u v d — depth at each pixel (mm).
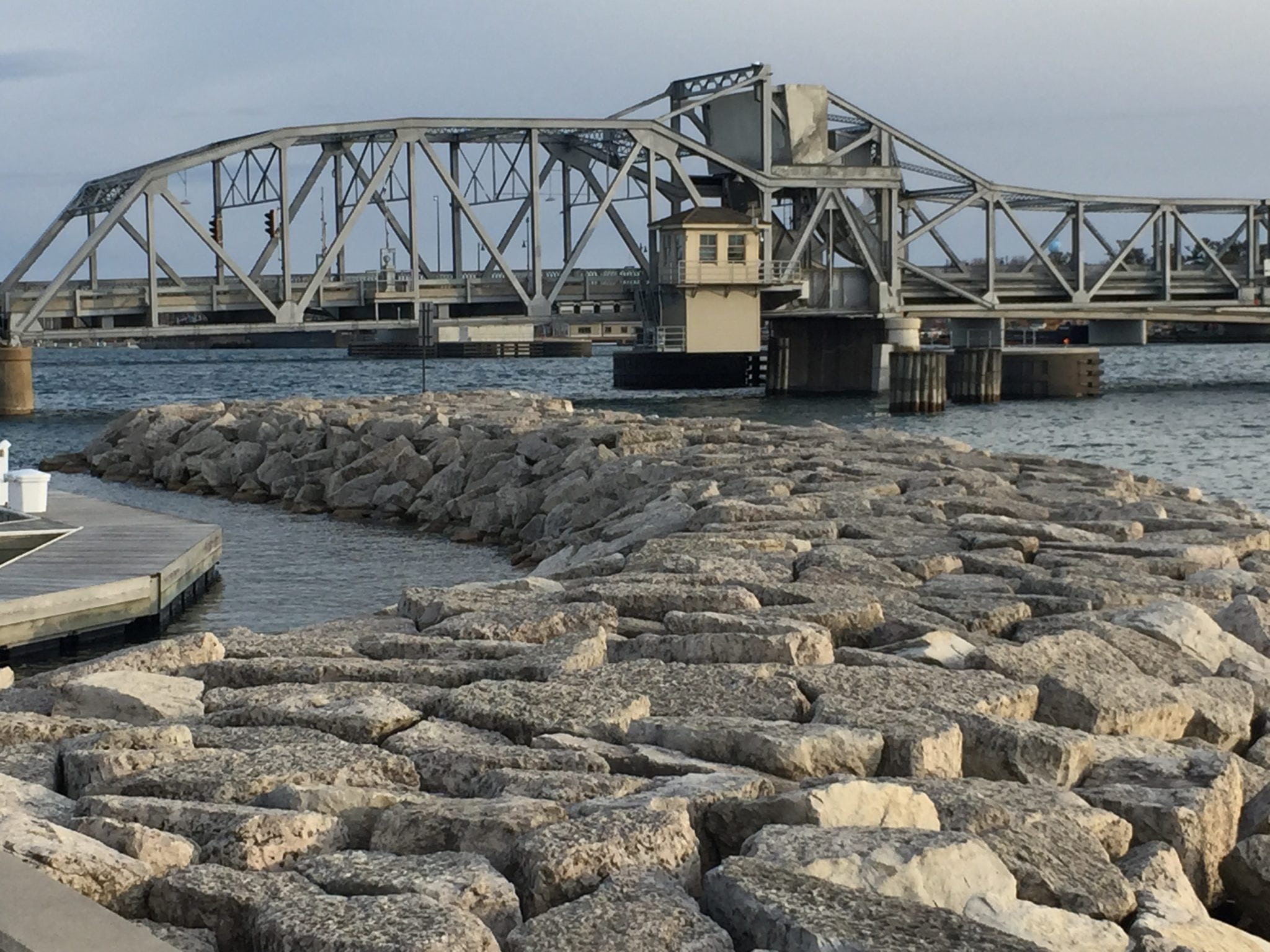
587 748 9305
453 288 97062
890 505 21844
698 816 8000
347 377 149375
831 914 6379
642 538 22094
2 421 80438
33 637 20500
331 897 6680
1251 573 16531
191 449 46625
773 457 31500
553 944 6332
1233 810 9070
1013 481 28250
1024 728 9547
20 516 27719
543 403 52938
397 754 9328
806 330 108500
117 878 6902
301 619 23547
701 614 12805
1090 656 11867
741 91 101500
